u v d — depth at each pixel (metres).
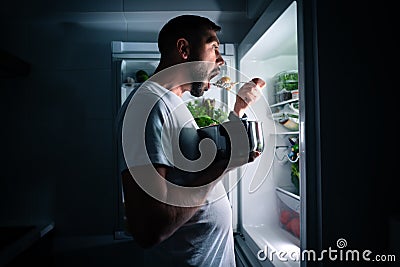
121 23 1.83
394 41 0.89
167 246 0.85
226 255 0.91
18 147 1.84
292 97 1.46
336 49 0.88
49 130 1.84
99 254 1.77
